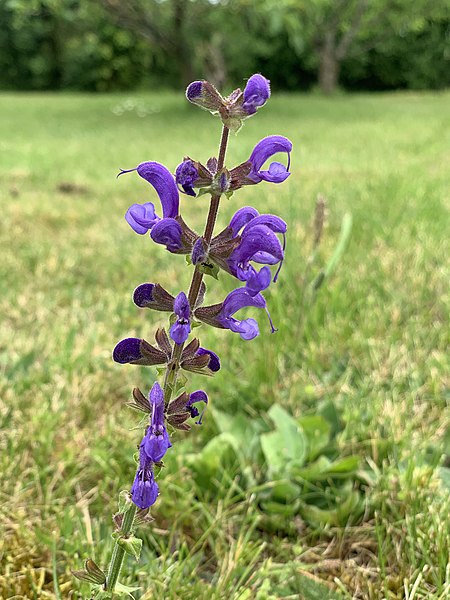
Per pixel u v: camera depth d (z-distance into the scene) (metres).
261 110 2.74
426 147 1.48
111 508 0.30
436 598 0.24
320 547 0.29
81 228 0.82
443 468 0.31
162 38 2.75
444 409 0.37
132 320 0.50
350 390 0.39
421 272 0.57
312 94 4.11
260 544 0.29
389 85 4.71
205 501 0.30
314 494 0.31
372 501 0.30
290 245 0.61
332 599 0.25
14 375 0.41
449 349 0.44
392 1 3.70
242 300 0.18
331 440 0.35
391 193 0.87
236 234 0.19
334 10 3.69
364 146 1.57
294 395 0.39
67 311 0.53
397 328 0.47
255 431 0.35
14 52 4.79
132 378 0.42
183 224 0.18
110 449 0.34
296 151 1.51
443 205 0.80
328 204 0.82
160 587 0.25
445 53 4.53
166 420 0.18
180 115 2.63
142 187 1.11
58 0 3.10
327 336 0.45
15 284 0.59
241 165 0.18
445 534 0.26
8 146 1.68
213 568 0.28
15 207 0.89
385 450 0.33
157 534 0.29
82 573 0.19
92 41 4.41
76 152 1.57
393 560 0.28
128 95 4.11
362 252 0.63
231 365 0.42
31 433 0.34
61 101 3.49
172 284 0.57
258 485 0.32
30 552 0.27
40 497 0.30
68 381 0.40
